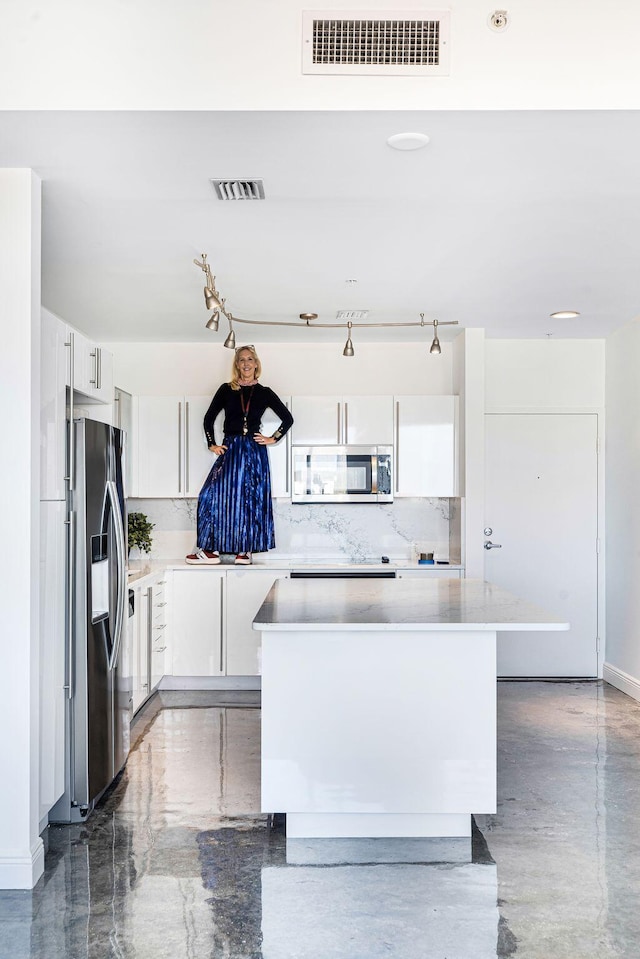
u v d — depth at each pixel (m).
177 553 6.48
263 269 4.30
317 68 2.48
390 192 3.17
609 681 6.18
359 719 3.35
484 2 2.48
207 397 6.20
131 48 2.48
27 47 2.47
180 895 2.89
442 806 3.34
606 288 4.74
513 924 2.69
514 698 5.70
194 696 5.82
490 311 5.38
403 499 6.48
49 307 5.21
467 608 3.59
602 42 2.49
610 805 3.73
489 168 2.93
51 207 3.33
